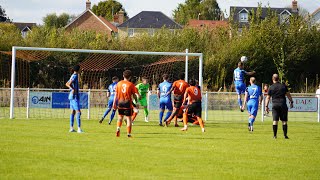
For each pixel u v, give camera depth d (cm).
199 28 9150
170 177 1620
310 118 4909
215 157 2036
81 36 7819
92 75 6538
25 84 6562
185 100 3108
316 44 8325
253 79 3219
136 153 2088
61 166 1756
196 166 1825
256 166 1856
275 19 8475
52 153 2033
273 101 2809
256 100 3209
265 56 8006
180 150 2206
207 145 2403
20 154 1986
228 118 4656
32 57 5122
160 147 2289
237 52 7819
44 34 7712
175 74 7012
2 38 7288
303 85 7994
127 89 2659
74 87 2852
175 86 3434
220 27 8650
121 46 7875
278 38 8156
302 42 8262
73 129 2909
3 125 3234
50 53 6344
